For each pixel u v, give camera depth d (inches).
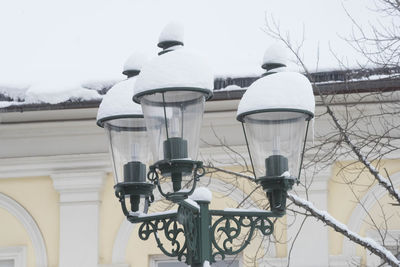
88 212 749.9
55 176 754.2
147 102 340.8
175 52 340.8
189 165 338.0
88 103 720.3
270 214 370.3
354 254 713.0
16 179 764.0
